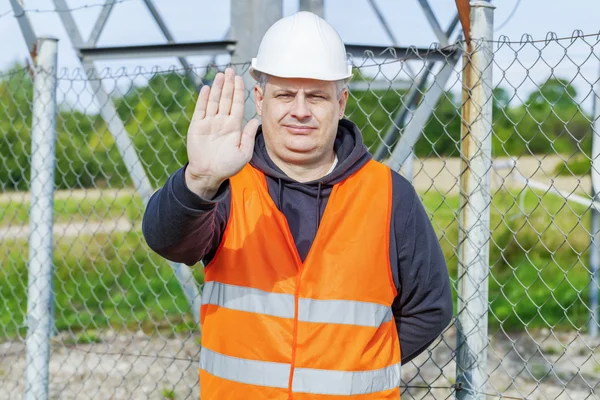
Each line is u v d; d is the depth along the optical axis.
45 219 3.71
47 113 3.70
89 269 9.66
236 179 2.27
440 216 11.89
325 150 2.28
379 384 2.22
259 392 2.12
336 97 2.26
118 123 3.99
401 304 2.40
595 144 4.58
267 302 2.15
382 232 2.24
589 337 6.77
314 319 2.14
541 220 10.05
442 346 6.44
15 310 8.11
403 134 3.61
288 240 2.18
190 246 2.01
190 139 1.89
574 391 5.15
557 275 8.85
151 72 3.42
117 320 7.49
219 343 2.20
